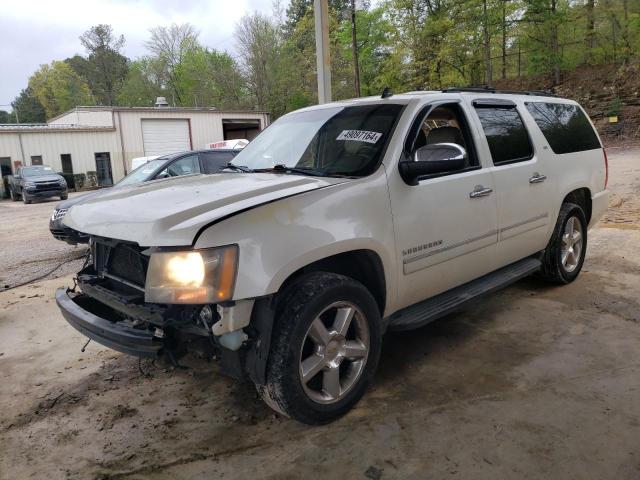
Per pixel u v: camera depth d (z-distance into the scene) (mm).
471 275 3883
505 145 4168
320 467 2594
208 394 3406
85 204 3371
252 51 44469
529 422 2871
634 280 5184
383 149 3295
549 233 4695
